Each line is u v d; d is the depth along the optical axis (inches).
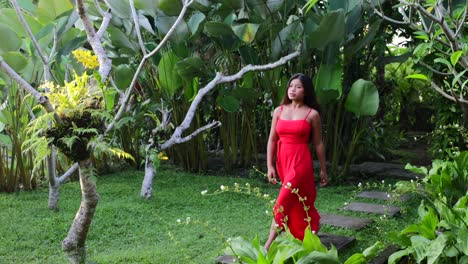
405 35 237.8
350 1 209.9
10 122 207.6
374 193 204.1
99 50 124.3
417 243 107.7
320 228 157.1
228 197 202.2
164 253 135.7
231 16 213.9
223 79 167.6
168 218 173.8
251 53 221.8
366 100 208.1
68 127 105.2
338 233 152.1
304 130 133.0
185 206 189.8
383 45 233.3
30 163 214.8
